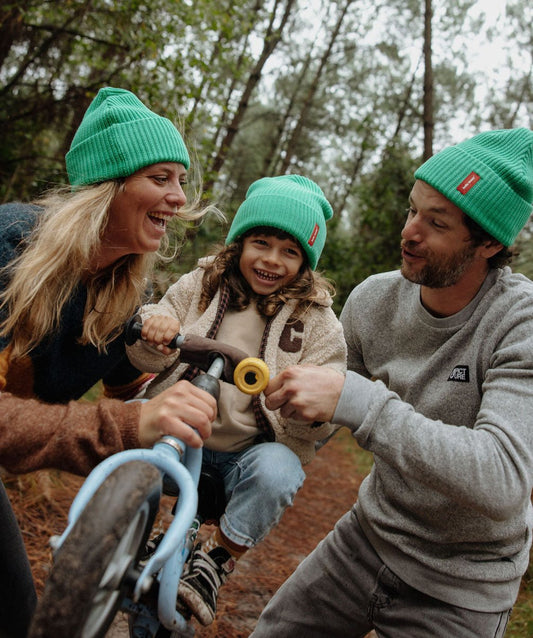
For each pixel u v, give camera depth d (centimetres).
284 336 192
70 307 179
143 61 708
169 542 109
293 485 171
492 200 169
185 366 189
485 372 174
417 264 180
